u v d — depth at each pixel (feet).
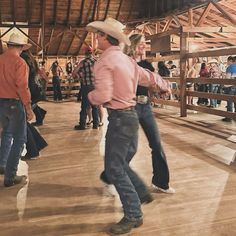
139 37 9.88
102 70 7.73
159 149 10.40
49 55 51.65
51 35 46.39
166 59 28.22
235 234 8.27
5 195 10.81
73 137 19.27
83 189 11.23
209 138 18.51
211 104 32.14
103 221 8.99
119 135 8.05
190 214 9.30
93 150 16.30
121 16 46.01
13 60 10.83
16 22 43.45
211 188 11.10
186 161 14.10
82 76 20.79
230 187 11.17
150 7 44.42
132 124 8.13
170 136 19.03
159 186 10.75
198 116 26.53
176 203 9.98
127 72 7.98
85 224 8.85
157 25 44.27
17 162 11.54
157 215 9.25
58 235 8.33
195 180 11.85
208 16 37.06
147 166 13.53
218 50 21.72
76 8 43.62
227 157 14.67
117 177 8.30
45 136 19.61
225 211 9.46
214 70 32.27
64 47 50.65
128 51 9.77
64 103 38.63
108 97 7.68
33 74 15.37
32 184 11.75
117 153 8.15
